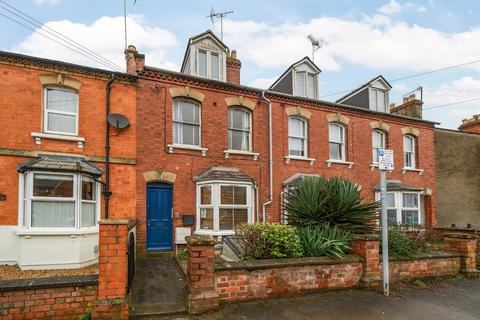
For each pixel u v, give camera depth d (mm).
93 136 9898
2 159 8703
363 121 14859
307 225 8031
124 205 10062
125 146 10266
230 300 5988
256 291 6199
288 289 6469
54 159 8906
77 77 9852
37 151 9125
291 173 12969
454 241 8938
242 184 11305
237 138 12484
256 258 6770
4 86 8930
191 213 11062
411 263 7945
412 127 16094
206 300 5652
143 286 6883
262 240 6914
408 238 8445
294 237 7156
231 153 11953
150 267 8703
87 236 8641
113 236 5301
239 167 12070
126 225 5363
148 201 10648
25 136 9062
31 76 9266
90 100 9961
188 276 6000
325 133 13938
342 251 7180
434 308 6188
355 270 7129
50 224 8398
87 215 9055
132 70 10977
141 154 10484
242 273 6121
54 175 8594
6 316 4859
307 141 13602
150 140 10664
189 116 11664
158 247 10617
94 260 8906
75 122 9836
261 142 12609
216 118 11875
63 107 9758
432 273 8195
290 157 12914
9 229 8562
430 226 15828
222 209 10930
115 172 10055
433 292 7137
